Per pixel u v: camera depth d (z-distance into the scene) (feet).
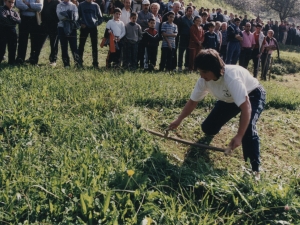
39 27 27.53
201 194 11.61
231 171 14.07
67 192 10.10
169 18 32.09
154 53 32.01
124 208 9.90
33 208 9.43
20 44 27.32
